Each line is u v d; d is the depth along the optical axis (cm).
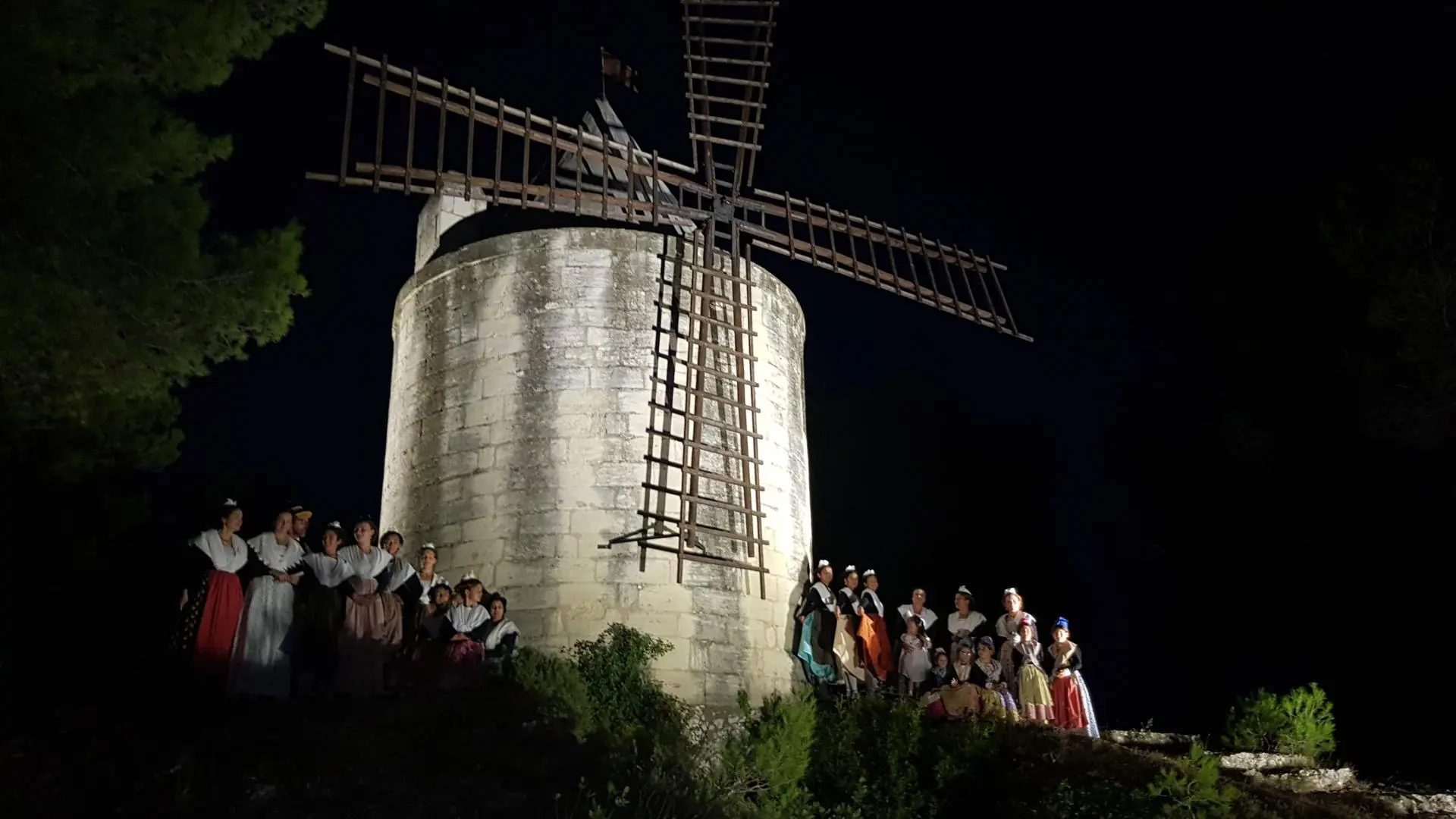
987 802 1088
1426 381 1769
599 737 982
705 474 1355
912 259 1720
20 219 855
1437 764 1794
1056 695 1271
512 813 813
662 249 1483
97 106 892
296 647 1016
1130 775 1076
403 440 1524
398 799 809
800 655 1405
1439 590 1850
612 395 1402
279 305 955
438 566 1395
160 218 903
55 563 1218
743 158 1588
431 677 1079
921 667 1326
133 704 966
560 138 1479
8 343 865
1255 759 1298
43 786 783
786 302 1614
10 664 1205
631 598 1321
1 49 825
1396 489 1917
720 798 968
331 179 1305
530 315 1449
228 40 941
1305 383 2044
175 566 1494
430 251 1680
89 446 1218
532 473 1380
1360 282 1873
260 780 805
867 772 1112
